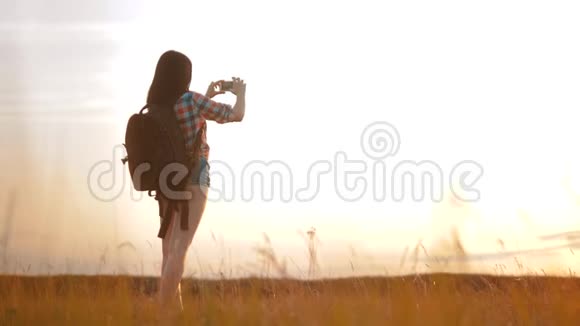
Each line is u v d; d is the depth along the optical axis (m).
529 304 8.00
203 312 7.47
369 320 6.77
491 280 8.71
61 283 8.60
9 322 7.59
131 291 8.83
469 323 6.97
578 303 8.02
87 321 7.53
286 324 6.89
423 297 7.48
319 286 8.19
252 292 7.81
